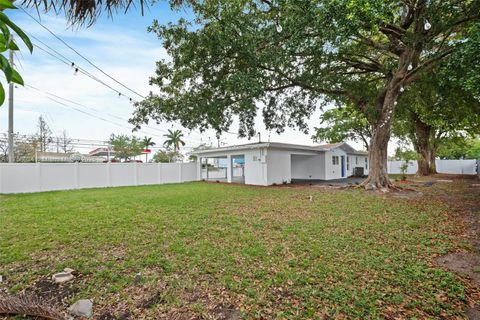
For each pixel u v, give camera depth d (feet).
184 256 12.87
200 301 9.05
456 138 66.85
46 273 11.12
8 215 22.16
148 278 10.61
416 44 29.66
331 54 28.53
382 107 37.70
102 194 37.11
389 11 19.95
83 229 17.65
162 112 33.37
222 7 25.54
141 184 55.83
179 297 9.30
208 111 30.76
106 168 51.26
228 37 25.82
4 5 2.95
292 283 10.18
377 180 38.45
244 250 13.61
